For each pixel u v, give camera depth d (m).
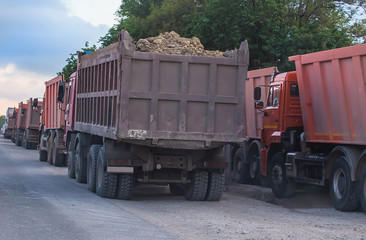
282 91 14.49
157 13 30.39
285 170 13.80
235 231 8.02
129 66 10.55
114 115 11.21
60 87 18.11
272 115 15.03
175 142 10.85
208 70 10.89
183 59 10.73
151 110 10.65
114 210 9.77
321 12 27.45
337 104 11.49
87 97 14.48
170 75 10.76
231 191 15.41
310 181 12.34
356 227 8.88
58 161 21.56
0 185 13.11
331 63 11.61
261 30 23.55
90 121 14.03
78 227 7.63
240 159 18.31
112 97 11.45
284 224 9.01
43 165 22.09
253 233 7.91
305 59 12.55
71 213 8.97
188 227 8.28
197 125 10.88
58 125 21.22
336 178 11.23
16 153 30.88
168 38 11.72
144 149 11.38
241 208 11.13
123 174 11.60
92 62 13.93
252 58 24.14
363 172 10.29
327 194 14.18
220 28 23.81
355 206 10.73
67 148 17.94
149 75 10.67
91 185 12.91
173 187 13.55
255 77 17.19
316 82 12.26
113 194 11.82
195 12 28.55
